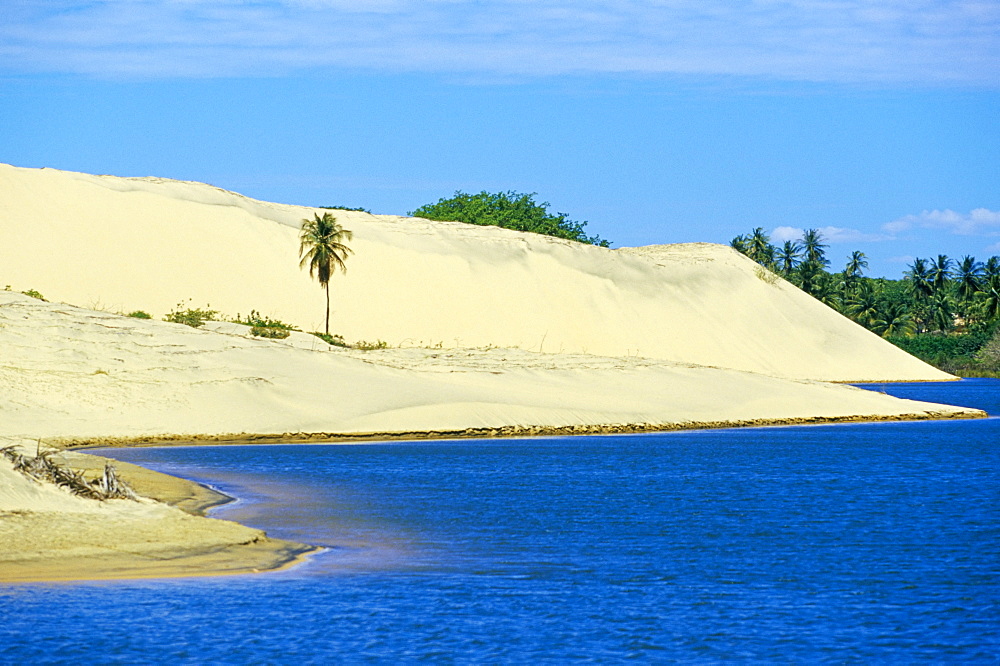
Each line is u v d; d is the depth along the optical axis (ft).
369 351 631.97
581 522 225.56
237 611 143.95
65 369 415.23
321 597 153.17
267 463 325.42
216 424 394.93
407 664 125.90
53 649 127.03
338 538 198.49
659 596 159.02
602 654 131.13
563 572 174.50
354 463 330.95
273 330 618.85
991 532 217.56
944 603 156.25
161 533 180.96
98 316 493.36
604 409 497.87
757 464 350.84
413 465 330.95
